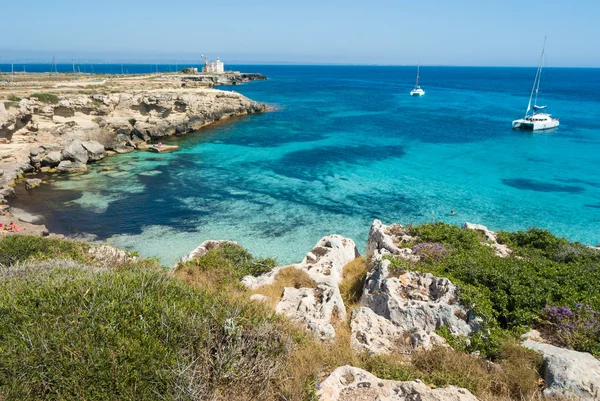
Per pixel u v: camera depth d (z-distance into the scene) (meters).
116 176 45.78
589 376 8.66
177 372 7.26
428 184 44.88
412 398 7.55
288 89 162.50
